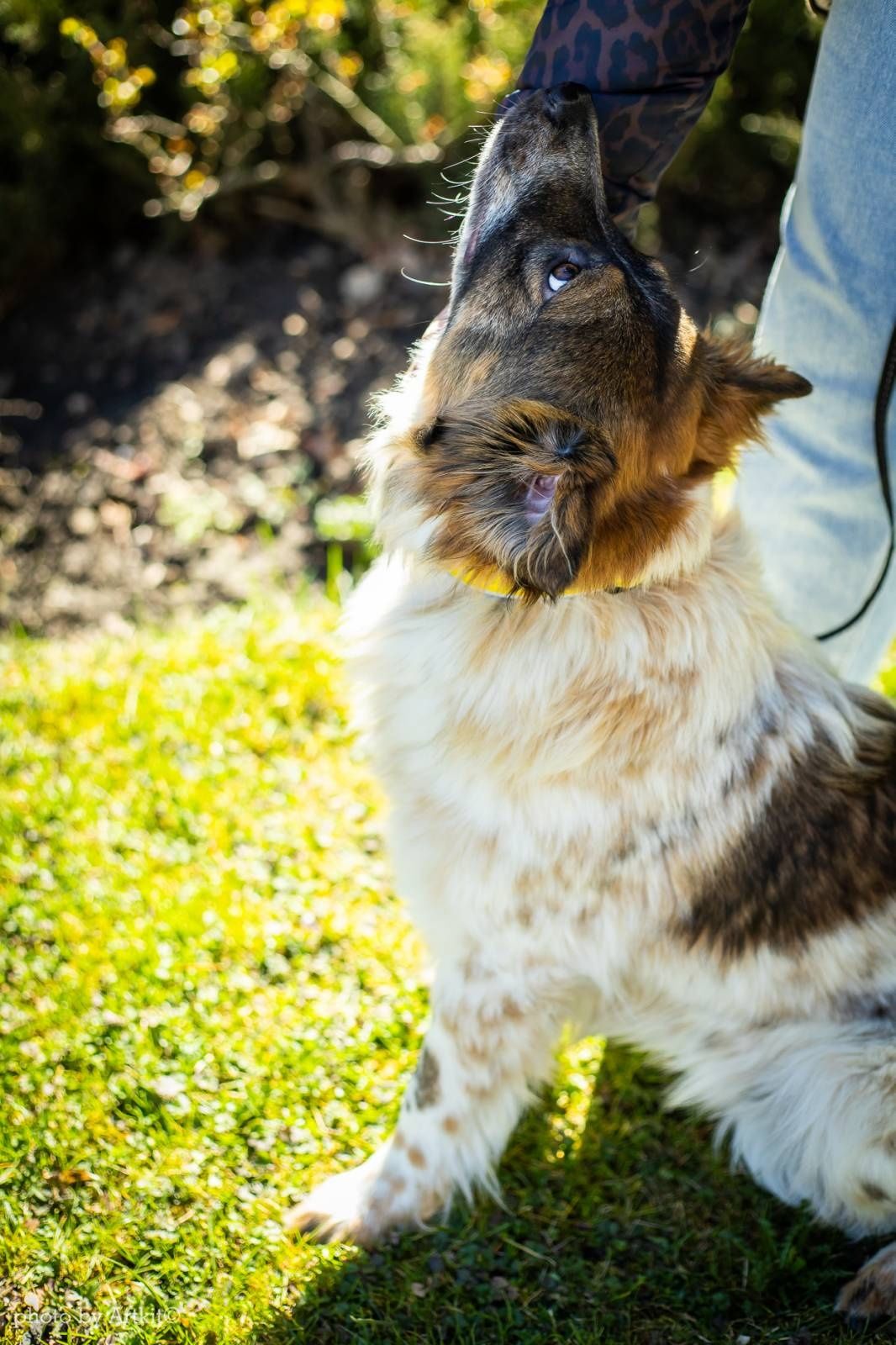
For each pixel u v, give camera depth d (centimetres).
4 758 188
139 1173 153
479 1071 149
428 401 147
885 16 142
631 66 142
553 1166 157
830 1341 144
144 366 269
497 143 146
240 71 254
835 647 169
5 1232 149
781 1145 148
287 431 250
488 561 138
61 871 175
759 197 279
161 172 274
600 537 139
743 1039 149
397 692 148
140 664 203
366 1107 158
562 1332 145
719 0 140
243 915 170
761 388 145
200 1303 146
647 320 140
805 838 144
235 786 185
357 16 267
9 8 261
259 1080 158
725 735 143
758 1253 151
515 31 246
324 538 231
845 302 151
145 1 271
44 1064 159
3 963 168
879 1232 150
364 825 182
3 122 272
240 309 274
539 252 141
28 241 285
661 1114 159
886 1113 142
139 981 165
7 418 265
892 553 160
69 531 239
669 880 144
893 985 145
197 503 240
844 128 146
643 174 148
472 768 144
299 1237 150
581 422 137
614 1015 153
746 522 166
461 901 146
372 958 168
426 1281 148
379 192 282
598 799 142
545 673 142
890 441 157
